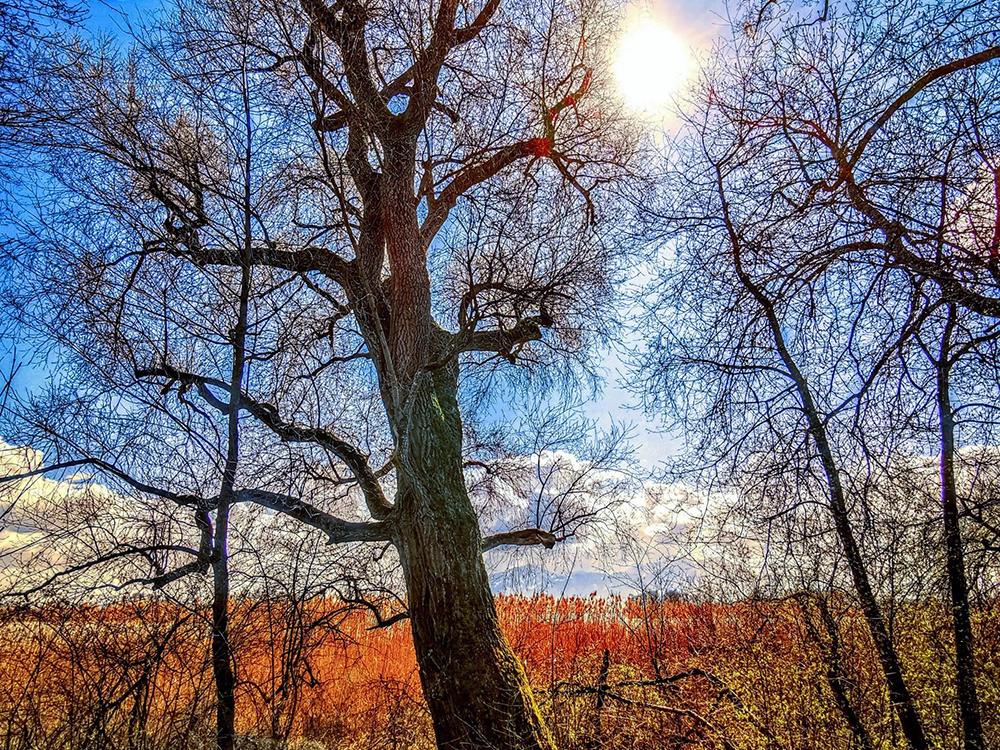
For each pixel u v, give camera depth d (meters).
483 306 10.40
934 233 5.58
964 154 5.36
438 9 10.05
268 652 7.82
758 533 6.93
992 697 5.74
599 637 11.17
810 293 6.46
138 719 6.34
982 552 5.61
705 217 7.16
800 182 6.47
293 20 8.65
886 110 5.82
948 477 5.73
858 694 6.35
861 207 5.98
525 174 12.16
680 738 7.61
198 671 7.01
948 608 5.91
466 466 12.66
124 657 6.53
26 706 6.05
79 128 7.88
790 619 7.33
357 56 9.48
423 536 9.17
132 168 8.86
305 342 10.30
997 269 5.17
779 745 6.50
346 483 10.29
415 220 10.48
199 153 9.08
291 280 10.22
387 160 10.03
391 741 8.46
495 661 8.59
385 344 9.53
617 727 8.17
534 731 8.18
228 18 8.49
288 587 7.74
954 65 5.40
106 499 7.77
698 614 9.19
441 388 10.70
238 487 8.80
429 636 8.81
